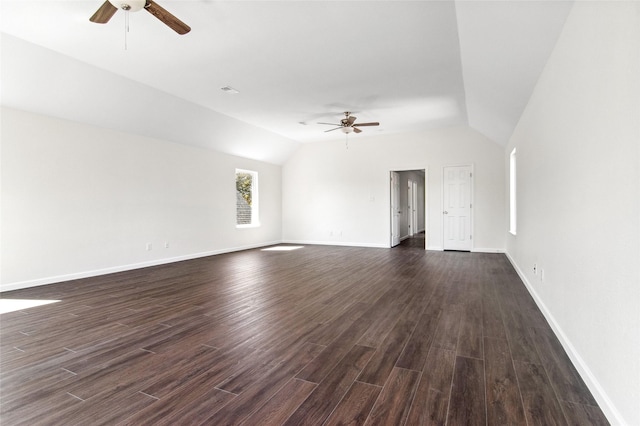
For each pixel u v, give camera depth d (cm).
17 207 426
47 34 341
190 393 184
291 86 483
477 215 730
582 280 200
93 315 320
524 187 430
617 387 151
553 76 273
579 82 206
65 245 474
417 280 460
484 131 683
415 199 1222
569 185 229
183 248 655
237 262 624
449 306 340
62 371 210
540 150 326
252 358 227
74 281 469
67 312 329
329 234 894
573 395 179
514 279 459
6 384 194
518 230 492
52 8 295
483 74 384
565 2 216
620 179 149
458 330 274
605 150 166
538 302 333
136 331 278
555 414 162
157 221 605
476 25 286
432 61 401
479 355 228
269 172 903
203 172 703
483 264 577
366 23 318
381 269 543
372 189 838
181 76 449
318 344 249
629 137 141
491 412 164
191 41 354
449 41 352
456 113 622
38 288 428
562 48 244
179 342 254
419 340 255
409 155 791
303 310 332
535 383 191
